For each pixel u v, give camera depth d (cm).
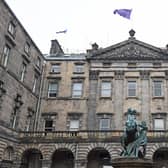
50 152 3994
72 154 4272
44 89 4862
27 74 4403
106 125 4491
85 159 3903
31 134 4097
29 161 4322
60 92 4812
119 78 4728
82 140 3988
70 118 4634
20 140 4075
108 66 4812
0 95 3628
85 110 4647
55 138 4038
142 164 1658
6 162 3775
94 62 4872
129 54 4828
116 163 1706
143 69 4725
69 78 4891
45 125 4650
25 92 4325
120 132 3984
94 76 4797
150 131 3944
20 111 4156
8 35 3781
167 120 4403
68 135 4050
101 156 4194
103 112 4550
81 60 4972
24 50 4294
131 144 1814
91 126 4497
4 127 3703
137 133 1844
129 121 1850
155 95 4578
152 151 3844
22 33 4225
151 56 4766
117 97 4619
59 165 4250
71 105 4706
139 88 4634
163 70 4675
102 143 3950
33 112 4628
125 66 4775
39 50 4838
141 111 4494
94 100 4653
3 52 3703
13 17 3922
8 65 3809
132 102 4559
